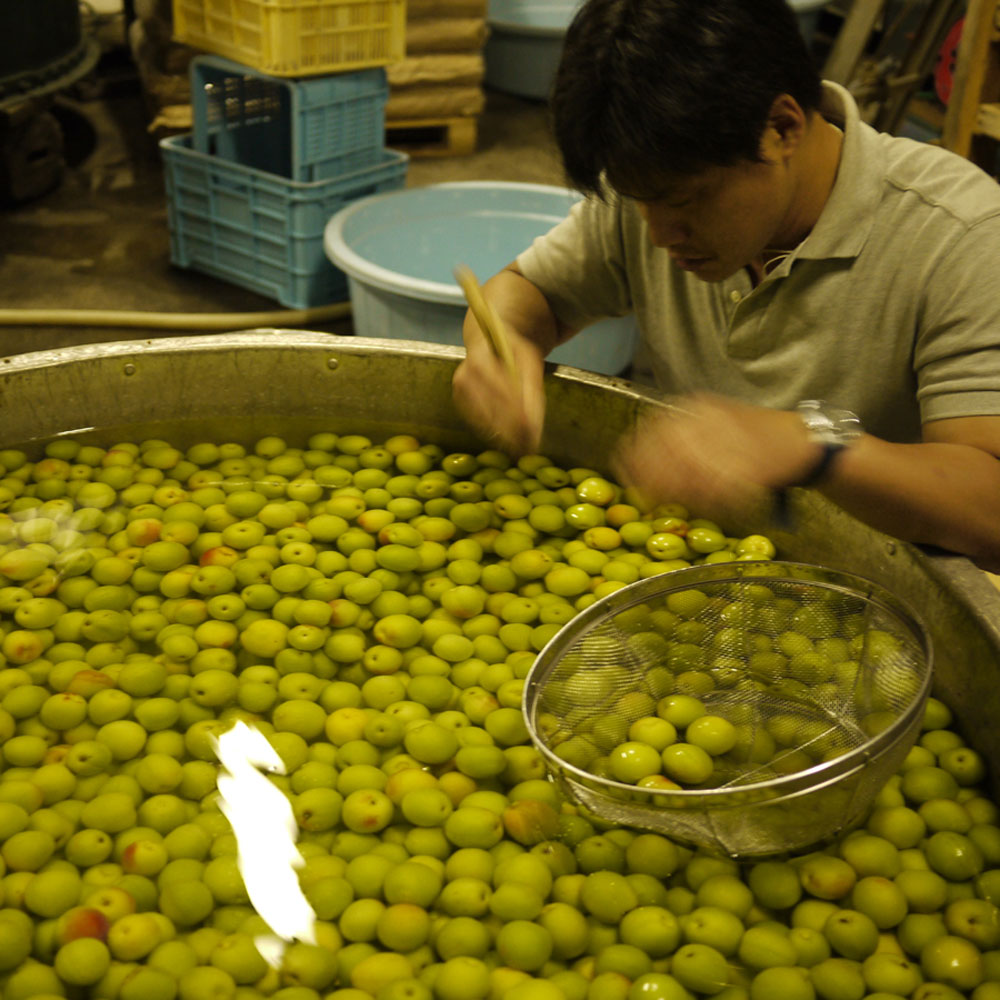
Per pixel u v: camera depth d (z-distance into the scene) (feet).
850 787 3.06
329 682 4.23
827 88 4.24
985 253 3.92
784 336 4.64
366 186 11.07
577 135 3.38
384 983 3.09
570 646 3.75
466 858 3.43
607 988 3.04
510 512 5.03
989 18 10.63
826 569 3.86
